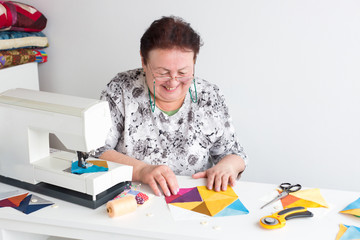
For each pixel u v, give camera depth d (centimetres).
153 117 182
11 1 243
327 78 248
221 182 158
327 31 241
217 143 193
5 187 157
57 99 148
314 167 266
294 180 271
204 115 186
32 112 146
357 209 138
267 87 256
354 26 237
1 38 223
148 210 139
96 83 275
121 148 189
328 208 141
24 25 240
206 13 249
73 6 263
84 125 136
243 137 269
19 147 152
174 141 185
